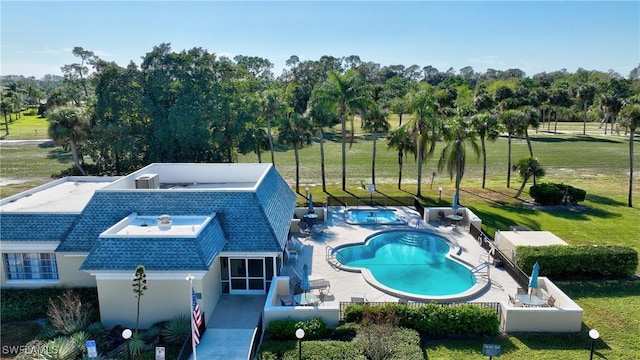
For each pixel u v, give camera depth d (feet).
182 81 150.00
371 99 146.41
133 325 66.33
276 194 92.32
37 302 70.38
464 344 60.85
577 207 130.52
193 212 76.59
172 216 76.33
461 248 93.81
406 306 64.18
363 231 104.83
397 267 87.04
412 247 97.25
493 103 307.99
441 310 63.10
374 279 78.95
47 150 252.21
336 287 76.89
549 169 197.57
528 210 126.41
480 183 165.58
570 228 110.93
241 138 156.04
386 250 95.76
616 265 81.97
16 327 65.51
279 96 155.94
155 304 65.57
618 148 260.42
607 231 108.88
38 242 73.77
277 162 216.74
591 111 392.88
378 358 54.54
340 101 144.56
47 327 64.44
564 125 408.87
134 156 156.15
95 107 153.79
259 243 72.90
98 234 73.82
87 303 68.80
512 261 87.56
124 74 149.59
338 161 219.20
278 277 72.54
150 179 90.27
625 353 58.59
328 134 339.98
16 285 75.36
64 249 72.02
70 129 146.30
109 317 66.28
